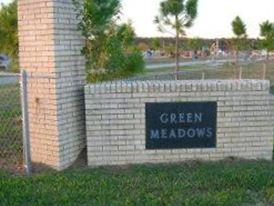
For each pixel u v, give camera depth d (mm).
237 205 4820
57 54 5777
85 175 5562
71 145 6070
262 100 6223
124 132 6055
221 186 5289
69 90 6012
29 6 5887
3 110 8883
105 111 6000
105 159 6066
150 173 5695
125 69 7449
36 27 5855
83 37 6484
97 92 5961
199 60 43750
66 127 5965
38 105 5938
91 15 6516
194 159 6195
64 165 5938
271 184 5348
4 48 10078
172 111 6102
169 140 6137
